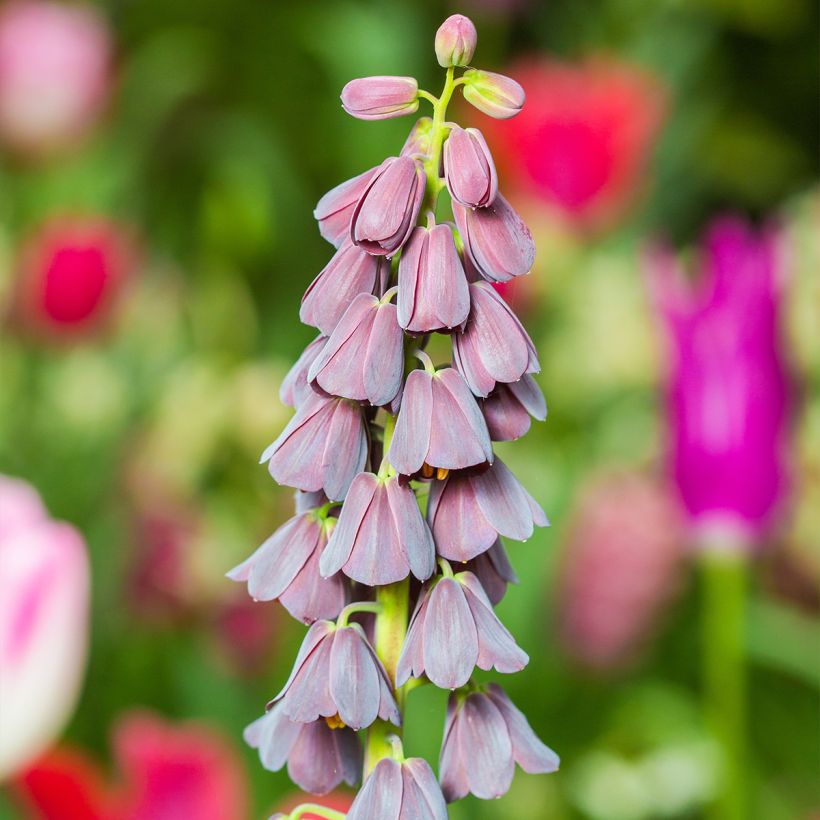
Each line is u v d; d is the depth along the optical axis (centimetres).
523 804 120
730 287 105
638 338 152
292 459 60
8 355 153
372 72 194
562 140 155
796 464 112
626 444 149
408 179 59
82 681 128
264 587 61
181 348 171
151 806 87
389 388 59
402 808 60
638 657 139
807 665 123
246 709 118
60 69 186
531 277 153
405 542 59
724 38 274
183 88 232
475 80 60
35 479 147
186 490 144
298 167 256
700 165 248
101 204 196
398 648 61
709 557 109
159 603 132
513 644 60
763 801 137
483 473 61
